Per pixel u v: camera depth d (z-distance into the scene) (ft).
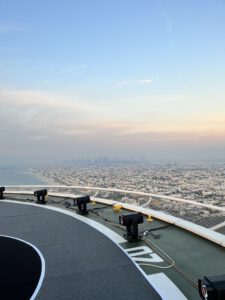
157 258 16.97
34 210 33.78
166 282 13.75
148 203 30.78
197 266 15.52
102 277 14.75
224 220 21.18
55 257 18.11
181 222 22.75
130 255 17.75
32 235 23.34
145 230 22.18
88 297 12.78
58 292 13.38
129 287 13.47
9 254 19.06
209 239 19.21
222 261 16.07
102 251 18.72
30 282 14.55
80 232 23.52
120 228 24.12
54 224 26.71
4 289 13.91
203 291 8.71
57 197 43.24
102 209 32.27
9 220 29.25
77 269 15.99
